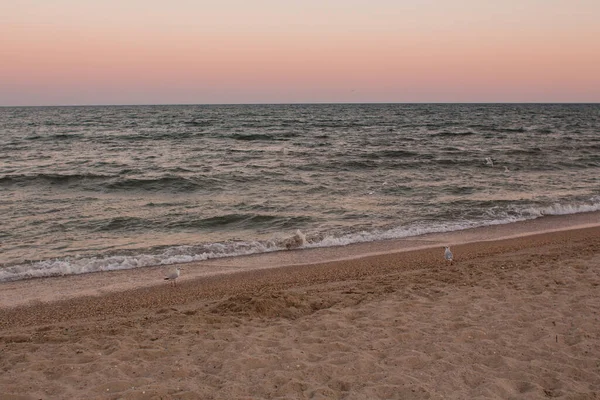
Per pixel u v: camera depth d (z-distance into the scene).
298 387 4.93
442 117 99.19
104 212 16.36
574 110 151.50
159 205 17.59
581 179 23.16
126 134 50.97
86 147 37.69
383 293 8.17
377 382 5.02
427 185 21.53
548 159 29.97
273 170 25.55
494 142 42.31
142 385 4.95
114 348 5.90
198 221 15.19
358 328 6.53
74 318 7.71
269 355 5.66
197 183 21.53
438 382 5.04
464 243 12.45
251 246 12.31
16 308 8.21
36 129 58.88
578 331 6.24
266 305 7.55
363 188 20.92
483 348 5.86
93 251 12.02
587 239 12.62
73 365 5.40
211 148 37.44
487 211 16.42
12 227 14.23
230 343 6.04
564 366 5.38
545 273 8.95
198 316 7.17
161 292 9.00
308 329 6.55
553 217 15.74
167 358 5.64
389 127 65.62
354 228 14.24
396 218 15.54
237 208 17.08
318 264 10.75
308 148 37.28
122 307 8.23
